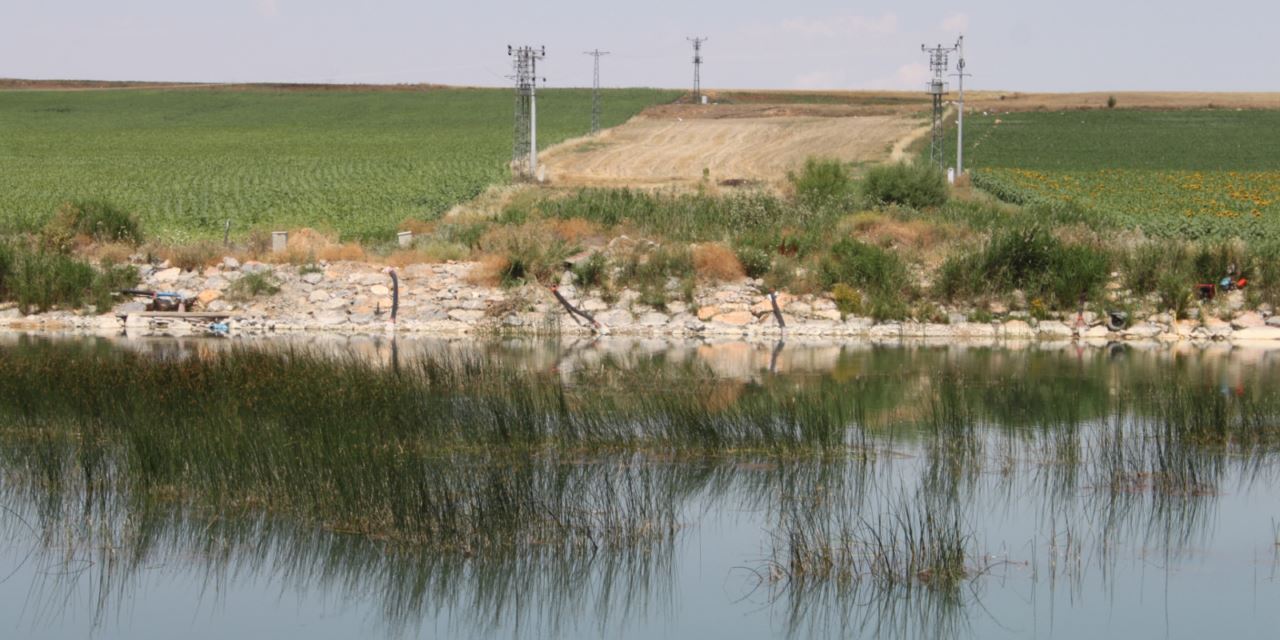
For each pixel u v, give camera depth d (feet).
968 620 42.45
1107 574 46.73
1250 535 51.21
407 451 57.77
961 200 214.69
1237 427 68.44
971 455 62.64
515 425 63.62
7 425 63.41
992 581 46.01
